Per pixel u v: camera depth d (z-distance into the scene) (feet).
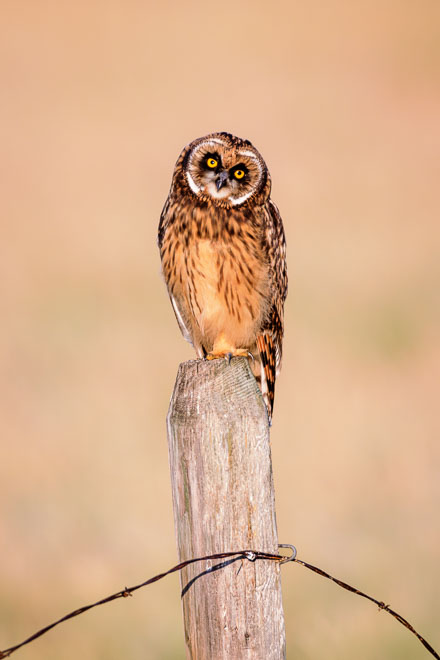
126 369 58.80
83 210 103.81
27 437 49.39
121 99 177.58
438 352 60.13
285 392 54.34
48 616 34.45
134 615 34.55
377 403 52.70
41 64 206.39
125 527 40.91
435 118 157.38
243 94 180.86
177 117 161.89
